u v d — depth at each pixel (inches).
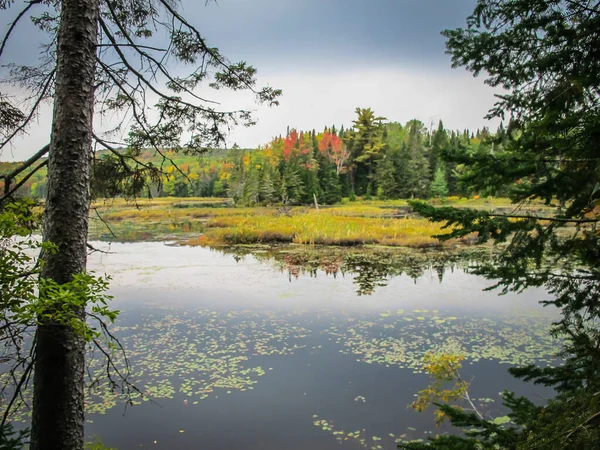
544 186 96.4
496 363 279.9
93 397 237.3
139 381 256.8
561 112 92.1
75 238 124.3
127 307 414.6
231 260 688.4
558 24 100.3
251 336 334.6
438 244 851.4
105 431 205.2
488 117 115.8
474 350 303.7
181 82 195.6
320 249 815.7
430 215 98.3
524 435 90.0
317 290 486.9
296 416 218.1
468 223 97.4
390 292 479.2
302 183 2053.4
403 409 224.5
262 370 272.5
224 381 257.0
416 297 457.1
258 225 1041.5
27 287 95.6
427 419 214.7
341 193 2150.6
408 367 276.2
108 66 166.9
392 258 708.7
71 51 123.9
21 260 99.0
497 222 96.7
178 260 686.5
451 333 341.1
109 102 186.9
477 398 231.8
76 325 95.2
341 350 305.7
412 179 1943.9
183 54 185.6
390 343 319.9
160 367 275.9
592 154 87.7
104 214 1579.7
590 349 91.1
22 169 136.4
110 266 631.2
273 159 2561.5
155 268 616.1
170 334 337.7
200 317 382.6
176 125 193.5
